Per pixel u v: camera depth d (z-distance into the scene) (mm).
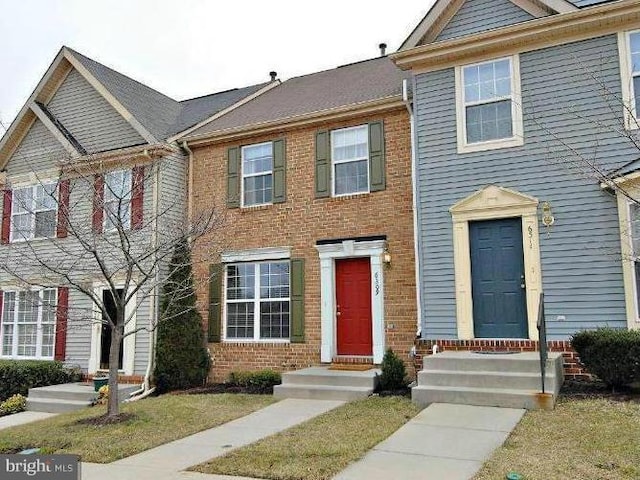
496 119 10352
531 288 9664
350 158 12383
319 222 12398
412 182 11477
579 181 9492
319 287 12164
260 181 13391
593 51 9695
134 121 13938
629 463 5336
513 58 10289
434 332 10297
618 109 9344
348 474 5375
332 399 9727
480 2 10711
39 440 7504
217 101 16781
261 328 12836
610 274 9141
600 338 8148
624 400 7734
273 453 6227
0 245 15336
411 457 5828
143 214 13062
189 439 7258
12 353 14898
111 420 8406
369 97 12414
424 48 10812
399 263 11414
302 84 16500
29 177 15125
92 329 13773
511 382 8094
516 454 5719
